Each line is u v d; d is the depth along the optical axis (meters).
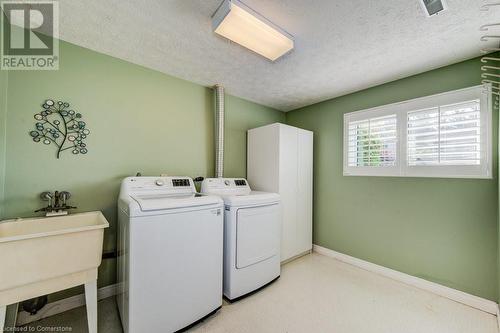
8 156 1.51
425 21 1.44
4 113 1.49
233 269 1.86
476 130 1.83
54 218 1.56
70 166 1.74
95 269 1.39
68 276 1.29
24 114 1.57
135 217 1.33
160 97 2.24
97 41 1.74
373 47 1.76
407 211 2.21
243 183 2.57
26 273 1.15
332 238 2.88
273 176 2.63
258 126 3.21
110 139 1.93
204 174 2.58
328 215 2.94
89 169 1.83
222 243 1.77
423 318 1.67
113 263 1.94
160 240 1.42
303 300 1.91
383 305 1.84
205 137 2.61
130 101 2.05
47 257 1.21
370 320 1.65
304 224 2.91
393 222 2.32
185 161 2.43
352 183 2.69
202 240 1.63
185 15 1.44
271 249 2.19
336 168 2.87
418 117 2.16
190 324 1.55
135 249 1.33
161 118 2.25
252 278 1.99
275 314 1.72
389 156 2.36
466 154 1.87
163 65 2.12
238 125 2.97
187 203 1.55
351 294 2.00
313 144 3.15
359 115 2.65
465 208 1.87
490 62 1.79
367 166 2.55
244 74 2.29
